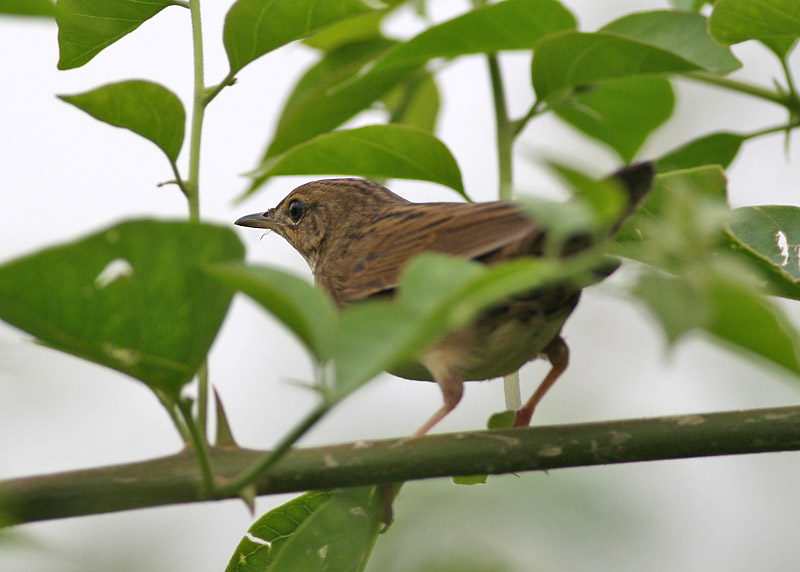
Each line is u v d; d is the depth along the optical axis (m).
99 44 8.16
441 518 11.79
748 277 7.69
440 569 11.42
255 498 6.20
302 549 7.93
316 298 4.58
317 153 8.56
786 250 8.23
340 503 8.03
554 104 9.65
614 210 3.97
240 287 4.57
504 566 11.53
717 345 5.09
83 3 7.86
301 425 4.78
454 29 9.38
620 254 6.62
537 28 9.40
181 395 5.39
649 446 6.85
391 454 6.64
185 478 6.07
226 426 6.44
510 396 9.52
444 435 6.81
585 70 8.97
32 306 4.98
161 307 5.14
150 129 7.16
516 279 4.04
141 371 5.34
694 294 4.09
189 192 7.09
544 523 12.14
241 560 7.91
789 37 8.52
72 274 4.89
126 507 5.98
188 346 5.31
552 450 6.82
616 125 12.17
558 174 3.92
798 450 6.82
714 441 6.83
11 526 5.49
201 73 7.40
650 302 4.07
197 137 7.18
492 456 6.77
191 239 4.95
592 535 12.43
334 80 10.13
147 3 7.89
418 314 4.27
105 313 5.11
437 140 8.49
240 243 5.01
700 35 9.55
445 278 4.34
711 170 7.33
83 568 9.34
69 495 5.94
